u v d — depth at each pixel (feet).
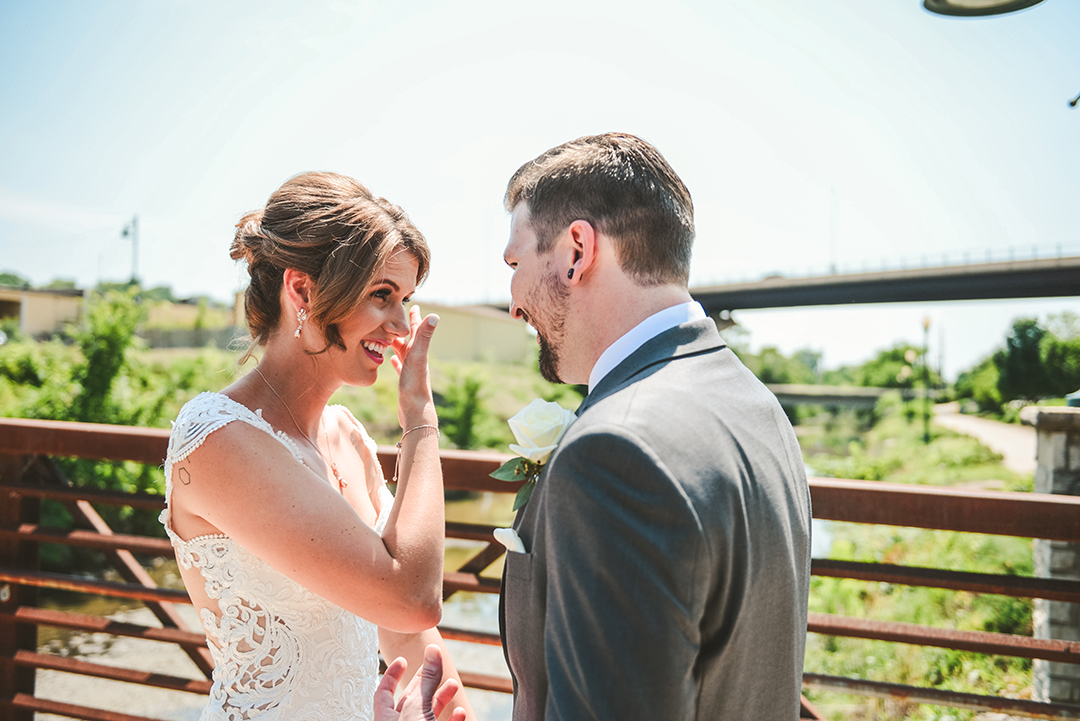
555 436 3.43
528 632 3.10
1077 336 122.31
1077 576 12.69
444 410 77.46
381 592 3.97
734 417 3.05
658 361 3.19
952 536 26.76
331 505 4.06
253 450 4.08
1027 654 5.64
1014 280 117.39
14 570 7.84
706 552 2.58
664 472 2.60
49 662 7.75
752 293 148.77
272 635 4.29
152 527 44.39
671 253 3.37
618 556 2.56
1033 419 13.52
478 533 6.86
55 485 7.91
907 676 15.23
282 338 4.58
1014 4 9.26
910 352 162.30
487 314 140.67
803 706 6.50
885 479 59.77
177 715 23.35
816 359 276.62
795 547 3.16
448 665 5.01
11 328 90.63
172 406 53.21
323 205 4.36
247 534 4.03
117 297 54.80
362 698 4.75
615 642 2.51
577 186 3.37
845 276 133.69
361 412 68.39
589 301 3.41
